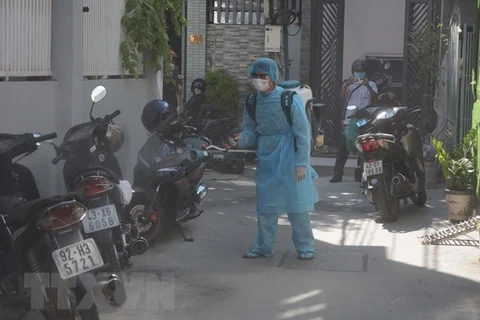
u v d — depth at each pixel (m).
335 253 10.16
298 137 9.46
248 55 20.62
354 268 9.42
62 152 8.18
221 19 20.62
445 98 16.34
